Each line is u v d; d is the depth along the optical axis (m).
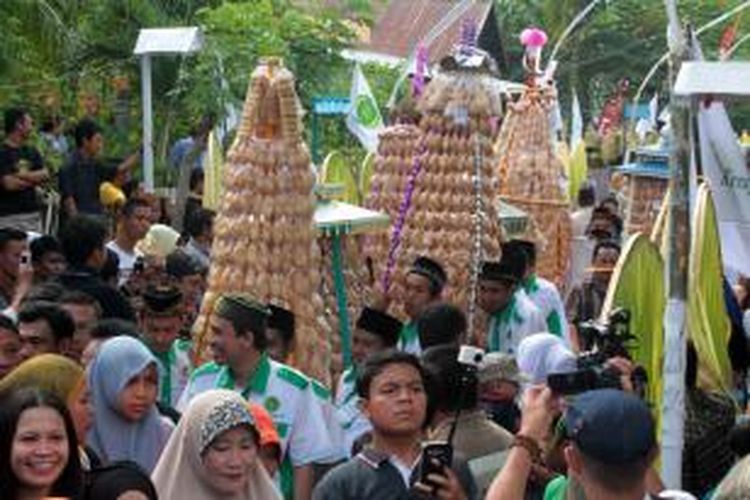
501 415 9.43
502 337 12.88
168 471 8.07
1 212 16.61
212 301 11.76
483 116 14.02
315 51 29.45
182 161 21.73
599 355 9.11
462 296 13.72
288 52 27.30
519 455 7.10
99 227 12.90
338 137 28.64
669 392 10.59
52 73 24.64
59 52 24.14
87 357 9.59
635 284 12.06
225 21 26.41
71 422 7.48
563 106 53.25
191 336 12.27
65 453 7.38
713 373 11.84
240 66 25.97
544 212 19.14
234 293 11.10
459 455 8.26
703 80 10.47
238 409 8.03
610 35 52.88
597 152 33.69
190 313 13.31
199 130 22.55
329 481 8.17
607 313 10.88
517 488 7.05
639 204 20.73
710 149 12.10
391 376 8.16
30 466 7.31
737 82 10.40
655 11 52.72
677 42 10.84
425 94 14.20
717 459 11.12
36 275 12.83
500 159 19.41
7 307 12.68
